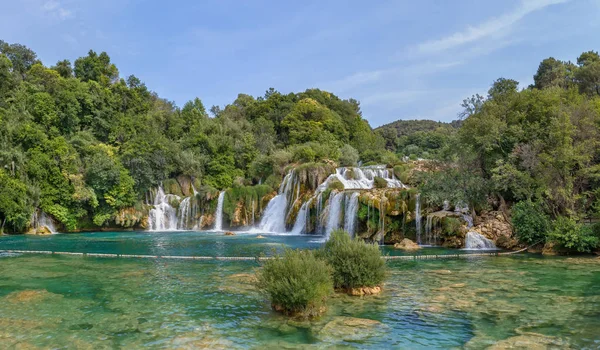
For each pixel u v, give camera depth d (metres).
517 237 21.34
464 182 23.70
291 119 66.75
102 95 50.62
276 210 38.97
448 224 23.39
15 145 35.44
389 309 9.96
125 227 39.75
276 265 10.12
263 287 10.27
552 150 21.42
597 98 30.80
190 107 74.69
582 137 22.31
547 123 23.83
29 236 32.62
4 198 31.39
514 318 9.12
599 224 19.06
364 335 8.05
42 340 7.95
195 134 53.94
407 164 42.84
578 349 7.13
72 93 46.16
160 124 60.22
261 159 46.81
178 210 41.97
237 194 40.41
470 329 8.39
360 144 66.31
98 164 37.62
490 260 18.16
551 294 11.40
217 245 25.52
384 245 25.12
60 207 35.97
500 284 12.84
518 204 21.56
